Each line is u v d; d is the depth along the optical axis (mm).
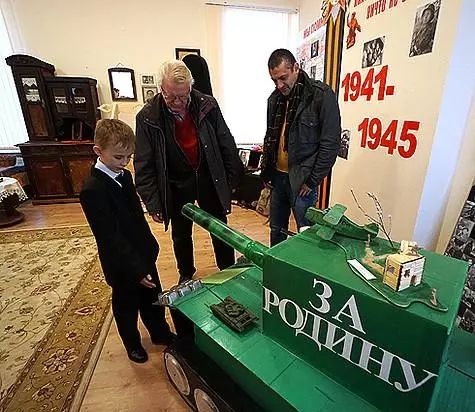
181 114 1531
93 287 2049
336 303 683
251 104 4145
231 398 904
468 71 1264
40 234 2895
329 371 766
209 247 2625
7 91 3703
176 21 3748
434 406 697
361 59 1873
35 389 1307
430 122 1358
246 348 876
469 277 1291
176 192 1733
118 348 1531
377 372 660
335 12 2199
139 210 1257
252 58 3949
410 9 1428
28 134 3645
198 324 991
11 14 3434
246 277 1261
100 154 1070
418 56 1399
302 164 1694
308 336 785
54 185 3729
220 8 3688
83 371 1393
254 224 3143
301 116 1607
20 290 2029
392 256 623
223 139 1696
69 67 3740
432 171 1401
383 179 1730
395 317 589
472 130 1338
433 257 768
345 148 2141
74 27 3596
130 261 1137
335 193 2336
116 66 3814
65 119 3803
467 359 875
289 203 2002
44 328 1679
